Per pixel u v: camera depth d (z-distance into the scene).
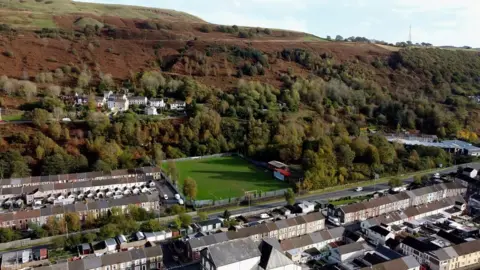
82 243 128.62
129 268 115.81
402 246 130.25
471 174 197.25
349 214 152.38
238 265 109.75
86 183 178.25
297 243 128.75
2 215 140.88
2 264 114.12
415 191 171.12
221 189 185.50
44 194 168.88
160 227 139.88
